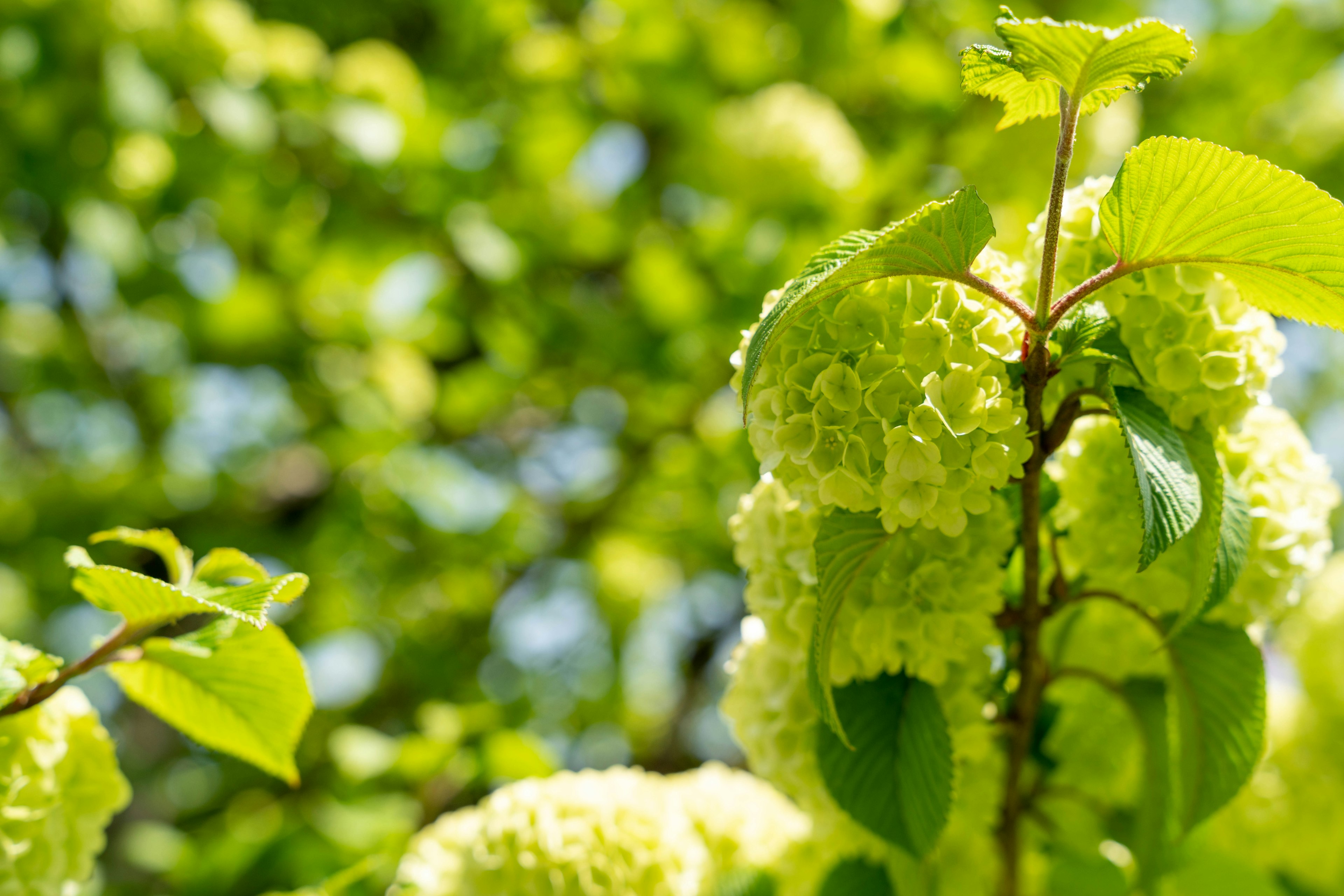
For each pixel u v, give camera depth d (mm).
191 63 1589
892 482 756
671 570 2584
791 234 1724
